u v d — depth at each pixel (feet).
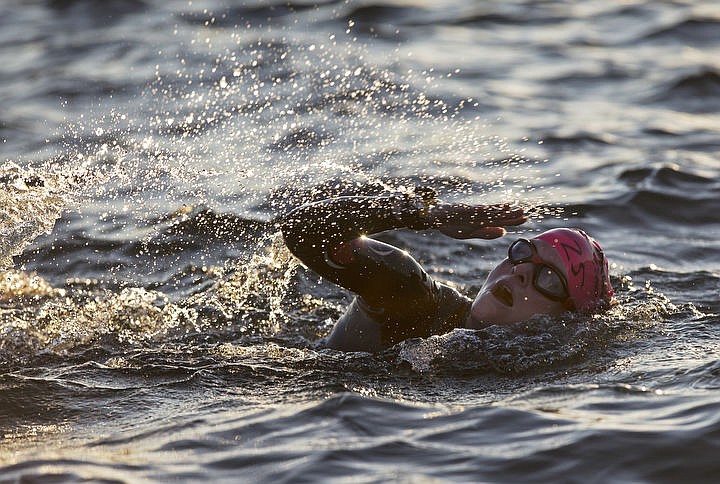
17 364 51.39
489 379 47.32
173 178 81.61
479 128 105.29
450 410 42.88
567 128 107.86
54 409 45.24
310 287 65.82
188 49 138.92
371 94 113.91
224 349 54.08
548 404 43.09
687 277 67.92
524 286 51.85
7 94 121.49
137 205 76.28
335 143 91.76
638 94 123.65
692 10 164.14
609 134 106.93
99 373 50.01
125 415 44.32
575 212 81.71
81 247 70.59
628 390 44.24
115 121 102.78
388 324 52.65
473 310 52.75
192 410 44.50
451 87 122.72
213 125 96.89
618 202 84.17
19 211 58.85
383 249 51.49
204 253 69.41
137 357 52.42
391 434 40.40
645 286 65.51
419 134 97.81
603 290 53.42
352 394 45.11
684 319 56.13
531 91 124.88
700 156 99.19
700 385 44.19
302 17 161.89
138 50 140.26
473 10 169.78
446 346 50.34
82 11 169.37
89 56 139.23
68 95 117.91
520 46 148.77
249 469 37.47
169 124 98.89
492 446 38.81
